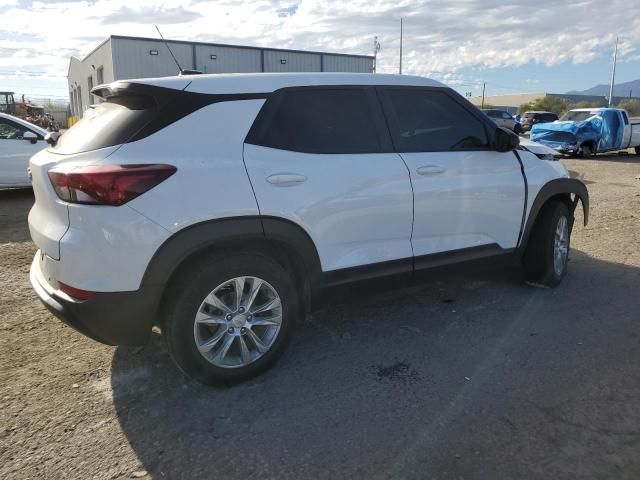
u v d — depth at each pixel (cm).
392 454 262
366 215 358
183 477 248
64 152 314
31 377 338
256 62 3112
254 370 330
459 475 246
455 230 410
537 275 490
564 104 6594
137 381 334
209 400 312
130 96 315
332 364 354
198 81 319
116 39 2680
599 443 267
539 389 319
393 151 376
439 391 319
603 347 375
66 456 264
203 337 315
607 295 478
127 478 248
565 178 484
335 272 352
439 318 430
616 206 935
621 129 1908
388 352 371
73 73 4644
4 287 505
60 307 289
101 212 276
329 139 352
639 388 319
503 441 270
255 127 325
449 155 403
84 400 312
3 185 981
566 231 504
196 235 294
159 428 286
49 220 303
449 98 413
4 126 980
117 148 292
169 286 303
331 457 261
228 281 310
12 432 282
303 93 349
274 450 267
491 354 367
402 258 381
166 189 287
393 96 387
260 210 312
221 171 303
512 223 447
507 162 439
